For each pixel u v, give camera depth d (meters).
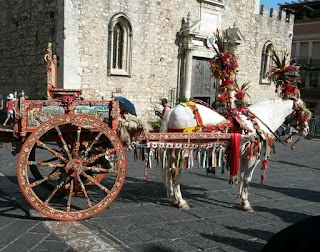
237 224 5.85
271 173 10.47
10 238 4.86
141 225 5.56
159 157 6.19
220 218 6.10
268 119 7.00
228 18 21.97
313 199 7.75
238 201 7.18
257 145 6.52
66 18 15.34
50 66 6.29
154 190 7.68
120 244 4.82
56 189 5.39
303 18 38.97
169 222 5.76
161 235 5.20
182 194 7.51
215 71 7.12
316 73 37.66
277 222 6.07
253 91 24.16
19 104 5.27
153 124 16.86
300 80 7.32
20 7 17.69
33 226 5.29
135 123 5.90
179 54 19.67
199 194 7.59
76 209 6.02
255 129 6.58
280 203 7.30
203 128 6.35
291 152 15.42
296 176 10.27
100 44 16.45
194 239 5.13
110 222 5.61
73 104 5.53
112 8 16.66
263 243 5.12
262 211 6.66
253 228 5.71
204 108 6.57
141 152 6.11
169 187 6.60
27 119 5.36
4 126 5.95
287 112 7.18
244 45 23.09
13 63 18.56
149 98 18.64
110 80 16.98
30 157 6.27
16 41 18.19
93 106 5.62
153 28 18.33
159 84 19.00
